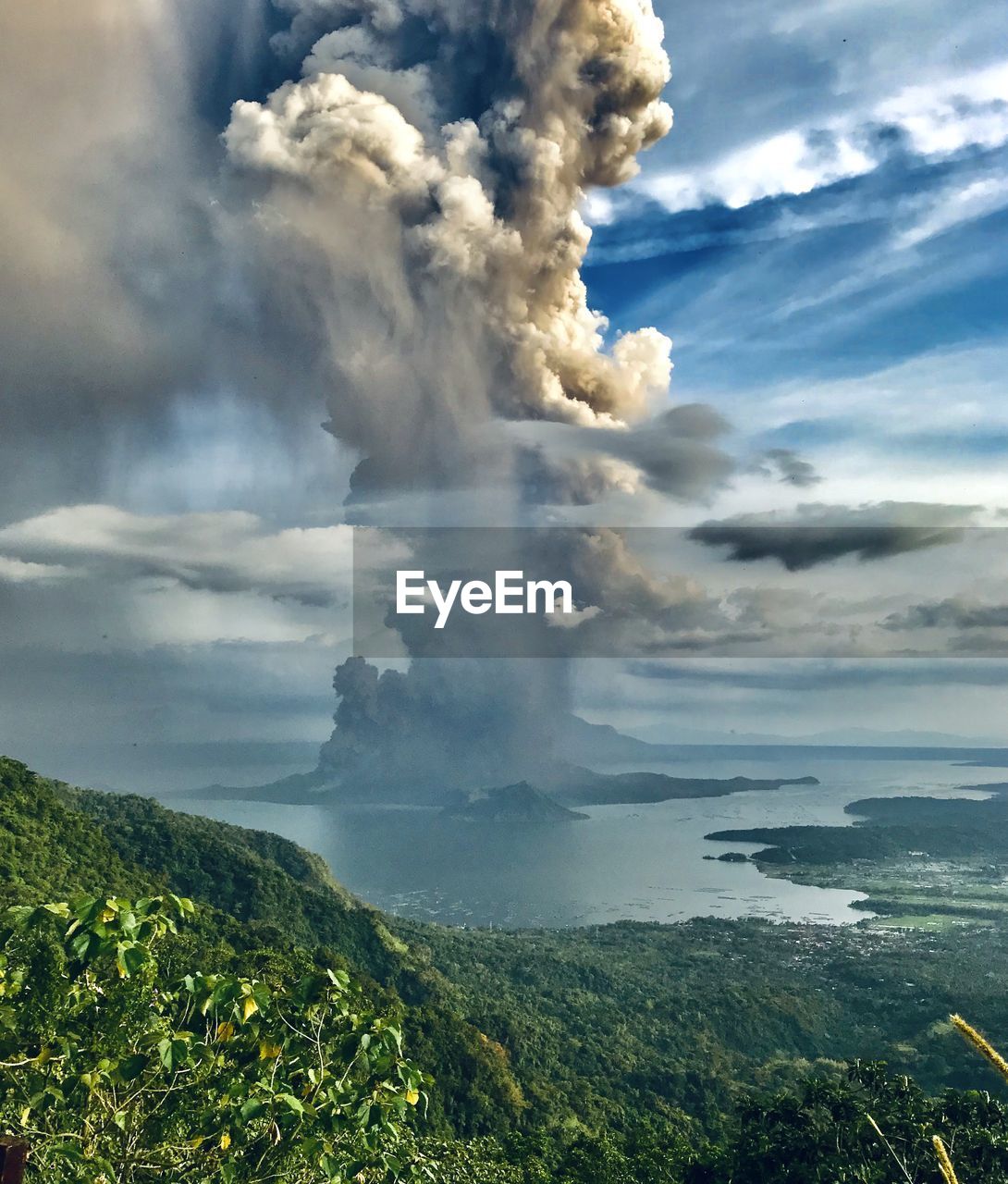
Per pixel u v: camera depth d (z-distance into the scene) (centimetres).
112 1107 413
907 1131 2184
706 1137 5250
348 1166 419
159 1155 408
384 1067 427
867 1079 2541
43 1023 400
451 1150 2911
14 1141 256
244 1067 427
